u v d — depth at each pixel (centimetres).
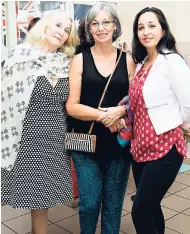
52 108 175
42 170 176
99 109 173
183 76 152
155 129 157
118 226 199
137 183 185
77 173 186
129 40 347
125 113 174
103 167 188
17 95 173
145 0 360
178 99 156
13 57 175
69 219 254
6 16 286
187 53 402
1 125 180
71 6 312
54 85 174
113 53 180
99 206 190
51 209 269
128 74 178
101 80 173
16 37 293
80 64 175
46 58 175
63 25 177
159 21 161
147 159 162
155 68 157
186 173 351
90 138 176
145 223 163
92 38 183
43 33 179
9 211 266
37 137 174
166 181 159
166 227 238
